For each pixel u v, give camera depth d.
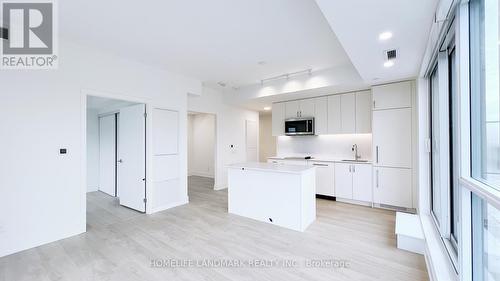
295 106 5.20
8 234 2.46
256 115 6.98
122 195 4.27
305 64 3.78
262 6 2.17
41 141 2.69
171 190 4.18
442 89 2.22
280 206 3.20
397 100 3.73
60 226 2.83
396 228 2.64
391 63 2.84
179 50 3.22
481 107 1.45
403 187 3.73
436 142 2.75
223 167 5.83
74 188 2.96
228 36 2.80
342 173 4.40
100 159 5.55
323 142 5.23
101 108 5.38
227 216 3.65
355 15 1.78
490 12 1.33
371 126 4.25
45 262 2.30
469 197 1.50
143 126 3.85
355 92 4.42
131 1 2.09
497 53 1.26
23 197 2.56
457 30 1.53
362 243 2.65
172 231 3.06
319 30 2.64
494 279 1.43
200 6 2.17
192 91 4.59
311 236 2.86
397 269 2.12
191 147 8.19
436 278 1.73
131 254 2.45
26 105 2.59
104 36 2.80
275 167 3.42
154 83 3.92
